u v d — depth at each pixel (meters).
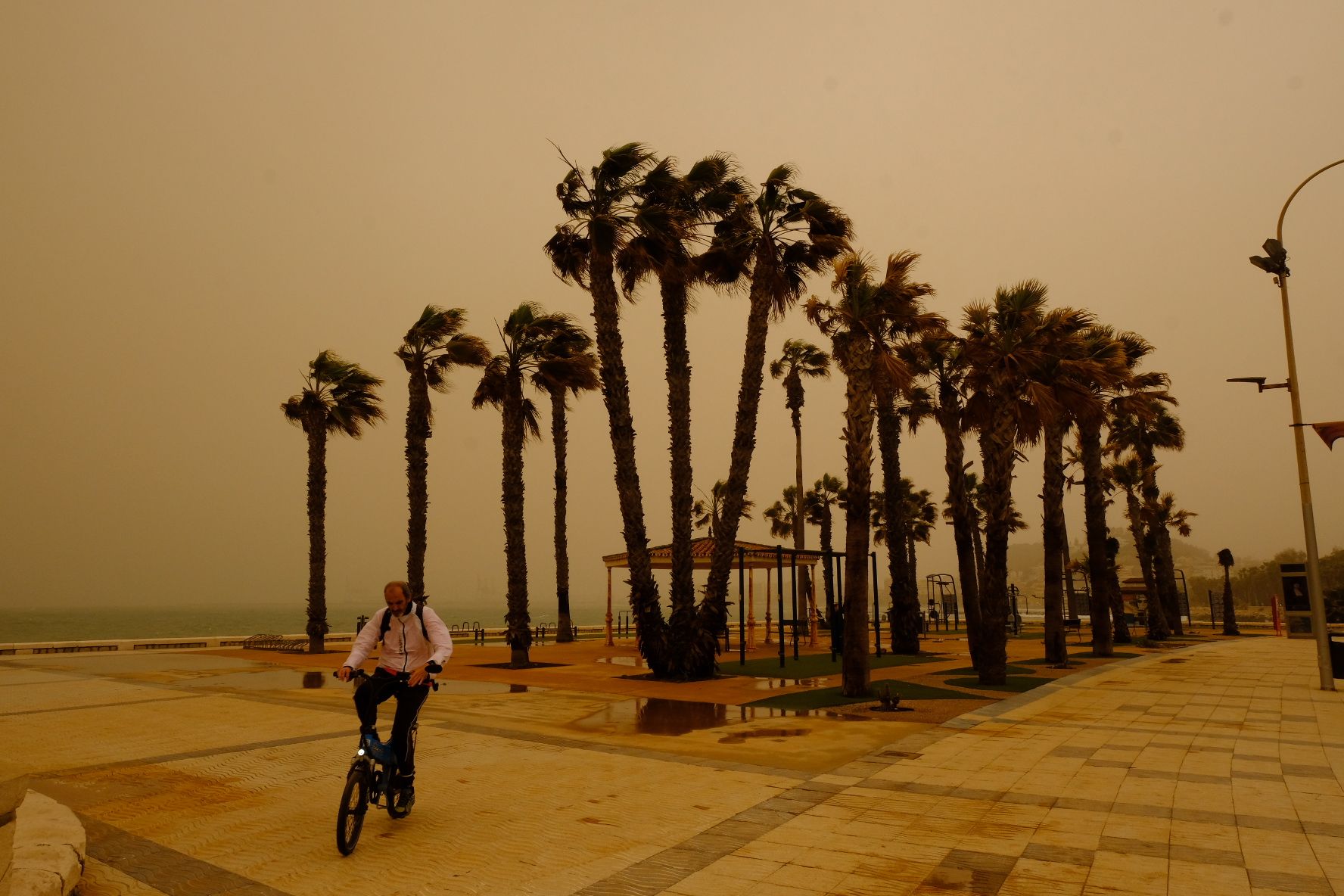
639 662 24.23
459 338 24.62
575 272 21.22
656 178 19.69
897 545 28.61
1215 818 6.55
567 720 12.05
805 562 29.50
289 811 6.79
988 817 6.60
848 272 16.16
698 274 21.22
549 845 5.85
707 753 9.46
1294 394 16.89
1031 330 18.09
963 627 57.81
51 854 4.76
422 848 5.79
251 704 13.63
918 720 12.15
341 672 5.98
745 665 22.61
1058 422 23.16
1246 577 128.62
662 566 27.50
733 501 19.34
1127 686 17.34
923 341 21.25
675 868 5.35
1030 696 15.22
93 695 14.79
